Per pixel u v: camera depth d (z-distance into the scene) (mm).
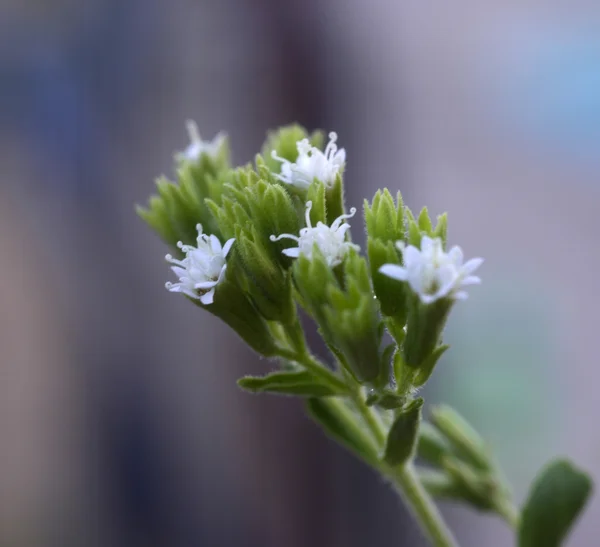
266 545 132
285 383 91
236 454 133
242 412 132
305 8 130
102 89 133
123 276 135
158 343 135
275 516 132
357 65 135
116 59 133
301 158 92
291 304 89
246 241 88
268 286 88
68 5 130
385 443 89
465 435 104
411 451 87
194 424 134
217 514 134
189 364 134
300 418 130
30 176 133
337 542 130
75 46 132
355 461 130
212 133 134
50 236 135
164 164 135
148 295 135
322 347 120
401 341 87
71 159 133
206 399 134
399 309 87
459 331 136
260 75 132
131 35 132
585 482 99
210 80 133
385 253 86
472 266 83
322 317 86
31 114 132
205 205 96
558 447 135
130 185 134
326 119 133
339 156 92
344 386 91
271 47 131
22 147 133
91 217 134
